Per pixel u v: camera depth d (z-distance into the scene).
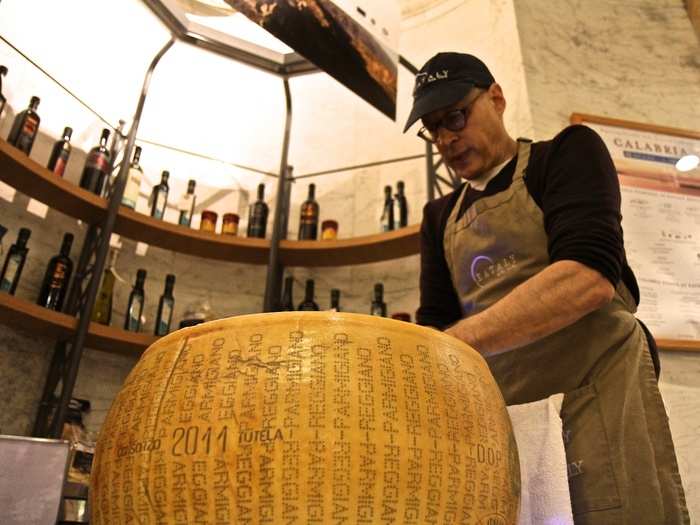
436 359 0.52
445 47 2.84
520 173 1.04
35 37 2.34
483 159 1.12
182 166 2.76
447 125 1.12
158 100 2.78
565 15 2.32
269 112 3.04
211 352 0.50
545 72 2.12
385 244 2.34
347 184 2.87
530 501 0.74
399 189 2.61
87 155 2.43
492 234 1.03
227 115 2.95
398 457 0.45
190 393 0.48
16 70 2.25
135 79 2.70
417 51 2.96
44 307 2.00
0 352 1.98
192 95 2.89
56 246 2.27
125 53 2.67
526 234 0.99
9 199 2.17
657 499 0.74
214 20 2.57
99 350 2.20
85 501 1.32
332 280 2.65
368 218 2.77
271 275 2.28
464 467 0.48
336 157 2.95
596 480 0.78
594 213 0.82
